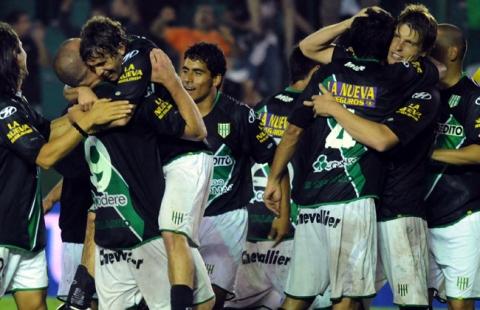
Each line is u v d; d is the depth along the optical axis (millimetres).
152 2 28516
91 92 12352
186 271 12203
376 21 13188
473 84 14219
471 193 14219
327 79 13180
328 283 13375
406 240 13422
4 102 12492
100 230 12531
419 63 13336
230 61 28344
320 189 13094
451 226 14289
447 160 13852
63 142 12211
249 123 14648
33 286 12914
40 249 12875
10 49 12594
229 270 14750
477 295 14422
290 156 13672
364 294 13031
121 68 12164
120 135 12289
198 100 14484
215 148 14484
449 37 14117
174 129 12336
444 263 14438
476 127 13953
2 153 12508
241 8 28625
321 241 13227
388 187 13391
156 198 12398
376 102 12984
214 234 14578
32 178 12719
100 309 12773
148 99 12273
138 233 12344
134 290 12703
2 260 12531
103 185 12406
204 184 12656
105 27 12102
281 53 28578
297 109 13266
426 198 14375
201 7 28484
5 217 12531
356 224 12938
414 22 13195
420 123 12938
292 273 13555
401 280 13453
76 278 13359
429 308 14820
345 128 12766
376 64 13141
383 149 12719
